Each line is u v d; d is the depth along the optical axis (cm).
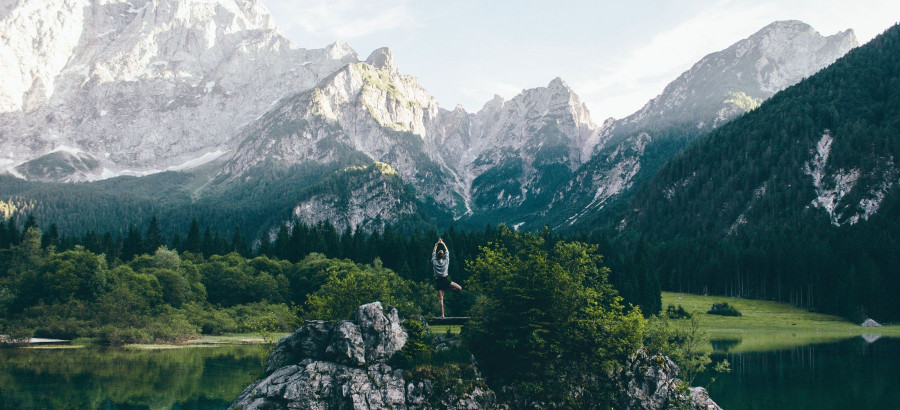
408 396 4228
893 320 16100
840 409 6825
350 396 4162
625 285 14825
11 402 6456
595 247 5584
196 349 10431
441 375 4312
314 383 4225
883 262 16888
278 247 19862
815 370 9131
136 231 17900
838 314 16662
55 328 10938
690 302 18500
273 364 4556
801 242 19238
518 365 4569
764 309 17588
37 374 7906
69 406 6316
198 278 14875
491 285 4831
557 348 4556
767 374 8806
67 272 11956
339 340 4362
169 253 14925
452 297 12862
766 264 19475
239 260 16875
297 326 6688
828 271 17425
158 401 6594
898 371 9069
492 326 4609
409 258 17700
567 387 4622
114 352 9894
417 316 4784
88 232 17812
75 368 8362
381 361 4359
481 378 4459
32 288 12019
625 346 4838
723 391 7731
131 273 12862
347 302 6431
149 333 11269
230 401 6631
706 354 5825
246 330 12912
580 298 4906
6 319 11256
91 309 11538
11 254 14325
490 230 19450
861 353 10831
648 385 4862
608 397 4681
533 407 4459
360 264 16488
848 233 19212
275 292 15300
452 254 16000
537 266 4659
